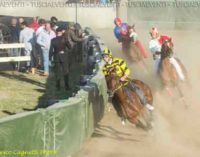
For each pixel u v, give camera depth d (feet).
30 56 81.97
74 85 71.61
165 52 59.57
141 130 52.85
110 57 48.06
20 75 79.92
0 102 62.49
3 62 84.33
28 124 35.17
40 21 81.61
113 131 52.26
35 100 64.03
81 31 89.76
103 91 56.29
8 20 103.30
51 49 70.18
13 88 70.64
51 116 38.88
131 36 82.07
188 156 44.91
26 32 81.97
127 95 47.60
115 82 47.26
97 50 75.87
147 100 49.90
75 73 79.87
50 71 81.66
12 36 90.53
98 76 55.52
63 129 41.24
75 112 43.91
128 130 52.85
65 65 69.77
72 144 43.55
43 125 37.58
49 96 66.18
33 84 73.82
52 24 81.82
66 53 69.62
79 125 45.19
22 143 34.42
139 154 45.16
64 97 65.72
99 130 52.54
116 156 44.34
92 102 50.06
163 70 59.11
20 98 64.85
